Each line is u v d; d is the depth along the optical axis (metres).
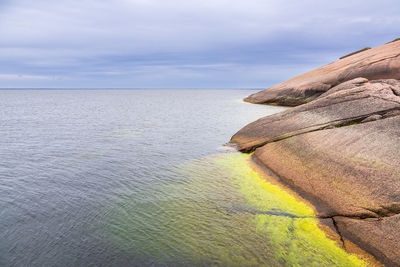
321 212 9.94
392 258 7.23
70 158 18.08
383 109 13.60
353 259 7.64
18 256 8.06
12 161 17.39
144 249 8.38
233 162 16.56
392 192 8.70
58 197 12.02
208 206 11.07
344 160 11.13
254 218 10.04
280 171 13.59
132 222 9.92
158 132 27.89
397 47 37.56
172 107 65.19
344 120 14.44
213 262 7.78
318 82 44.47
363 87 16.22
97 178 14.35
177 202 11.46
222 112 47.59
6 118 41.31
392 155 9.89
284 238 8.76
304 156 13.12
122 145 21.88
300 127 16.03
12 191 12.62
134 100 111.31
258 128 19.47
